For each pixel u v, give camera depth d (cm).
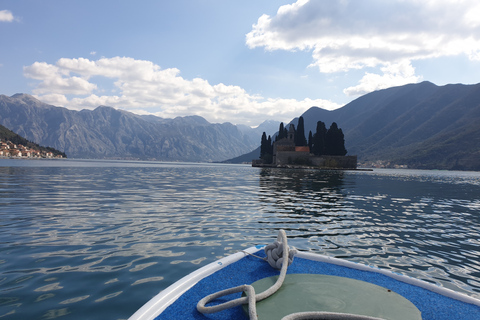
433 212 1218
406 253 608
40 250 567
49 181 2309
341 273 345
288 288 286
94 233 707
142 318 238
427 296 289
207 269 338
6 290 390
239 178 3506
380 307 251
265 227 810
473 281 464
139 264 499
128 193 1609
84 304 353
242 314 248
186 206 1180
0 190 1614
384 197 1741
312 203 1354
